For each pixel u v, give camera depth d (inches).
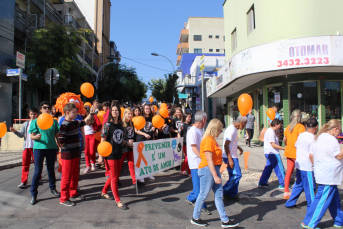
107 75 1261.1
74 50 687.7
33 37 645.9
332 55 354.0
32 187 181.0
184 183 241.3
